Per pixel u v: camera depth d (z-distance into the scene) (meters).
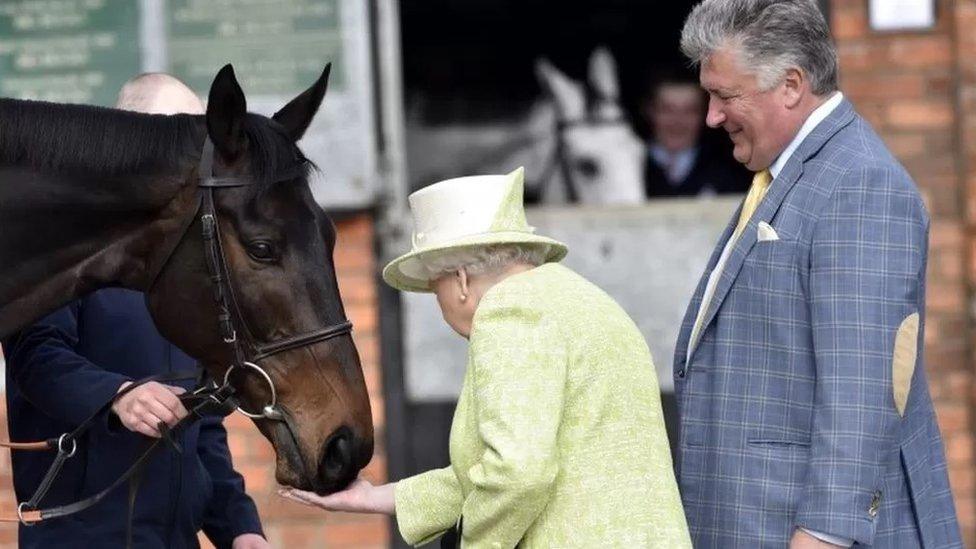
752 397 6.42
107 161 6.68
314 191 11.79
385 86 11.95
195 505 7.32
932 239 11.80
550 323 6.13
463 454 6.23
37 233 6.68
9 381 7.32
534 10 15.68
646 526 6.08
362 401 6.64
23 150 6.70
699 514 6.56
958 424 11.80
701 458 6.59
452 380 12.30
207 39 11.65
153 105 7.65
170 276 6.70
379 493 6.66
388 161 11.93
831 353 6.15
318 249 6.64
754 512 6.38
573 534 6.07
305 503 6.66
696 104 14.55
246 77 11.68
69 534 7.12
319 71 11.69
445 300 6.49
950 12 11.77
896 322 6.14
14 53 11.67
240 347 6.61
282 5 11.66
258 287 6.57
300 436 6.57
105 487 7.12
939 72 11.79
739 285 6.47
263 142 6.64
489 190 6.40
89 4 11.64
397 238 11.95
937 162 11.80
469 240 6.29
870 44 11.80
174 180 6.66
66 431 7.28
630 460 6.15
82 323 7.28
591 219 12.66
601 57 15.16
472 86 15.58
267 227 6.56
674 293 12.63
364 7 11.70
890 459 6.17
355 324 11.95
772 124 6.46
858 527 6.05
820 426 6.14
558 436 6.12
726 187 14.53
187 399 6.76
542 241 6.36
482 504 5.99
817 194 6.36
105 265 6.74
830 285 6.20
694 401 6.63
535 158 15.12
